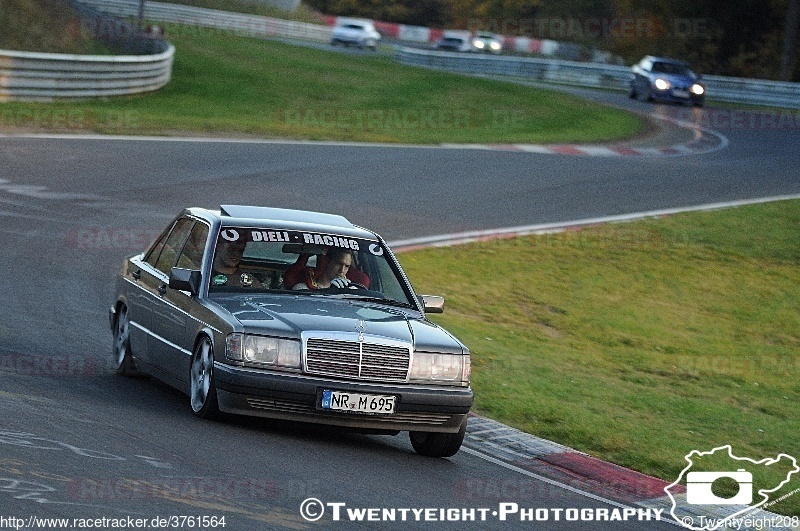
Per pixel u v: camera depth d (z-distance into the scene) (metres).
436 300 24.45
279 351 20.77
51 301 34.69
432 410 21.20
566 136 90.81
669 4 177.62
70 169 57.72
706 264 53.22
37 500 15.17
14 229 44.19
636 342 41.34
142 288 25.55
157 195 54.03
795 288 51.34
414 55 147.25
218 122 79.50
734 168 80.31
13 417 19.81
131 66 91.56
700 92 118.94
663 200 66.38
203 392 21.80
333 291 23.47
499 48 187.88
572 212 60.94
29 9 109.19
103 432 19.58
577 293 46.22
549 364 34.81
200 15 164.25
